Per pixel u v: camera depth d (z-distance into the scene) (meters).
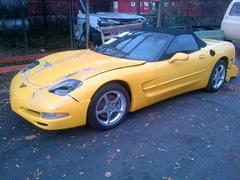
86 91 3.27
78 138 3.48
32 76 3.67
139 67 3.82
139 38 4.52
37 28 10.53
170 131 3.74
